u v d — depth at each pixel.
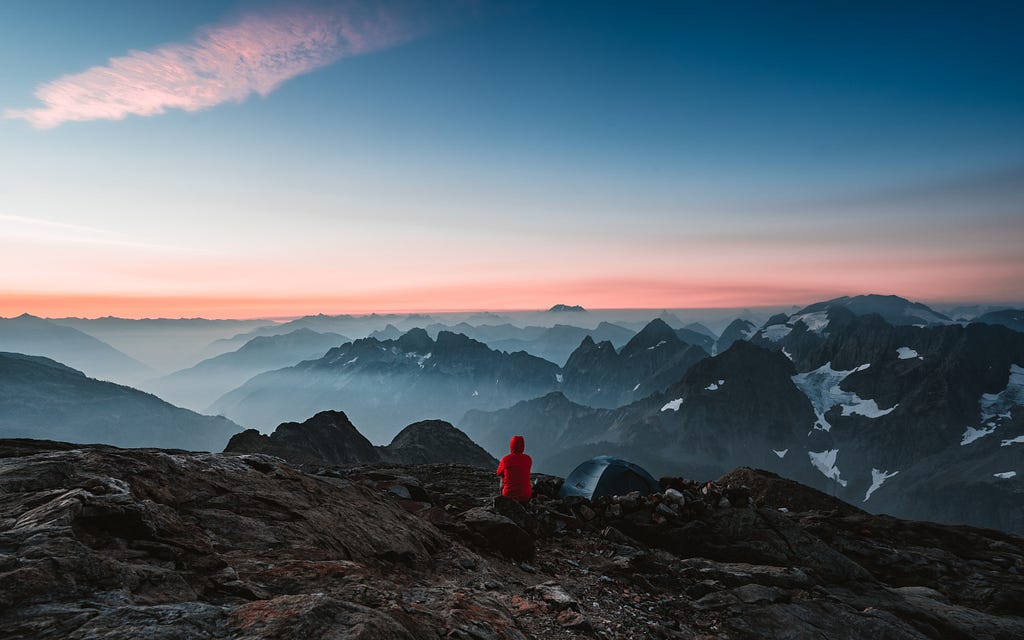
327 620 4.66
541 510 14.53
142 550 5.75
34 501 6.00
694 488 16.59
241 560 6.39
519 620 7.52
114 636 3.90
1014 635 11.76
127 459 8.05
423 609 6.17
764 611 10.78
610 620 8.74
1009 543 17.27
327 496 9.53
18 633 3.76
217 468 8.91
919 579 14.84
